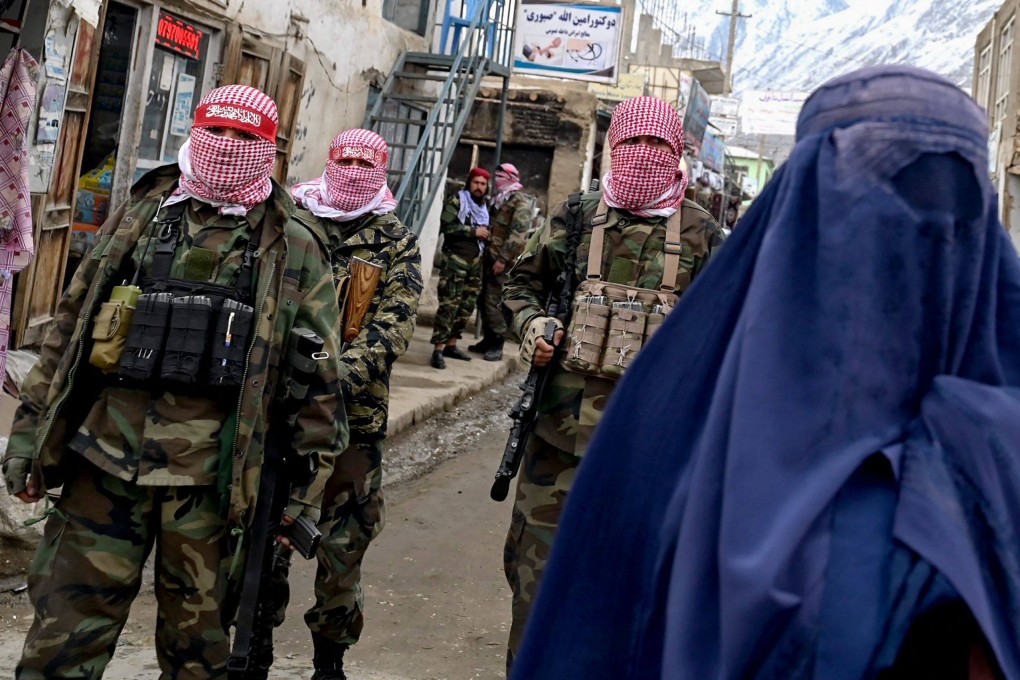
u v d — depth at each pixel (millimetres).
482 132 17828
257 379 2752
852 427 1270
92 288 2809
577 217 3602
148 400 2742
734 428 1274
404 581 5020
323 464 2939
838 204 1313
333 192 3906
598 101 18078
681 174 3543
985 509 1208
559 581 1471
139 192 2945
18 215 4781
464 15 14492
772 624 1198
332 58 10531
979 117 1343
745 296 1417
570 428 3352
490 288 11109
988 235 1327
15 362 6379
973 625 1190
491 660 4270
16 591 4270
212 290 2775
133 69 7625
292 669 3980
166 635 2842
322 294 2906
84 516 2752
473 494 6664
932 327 1299
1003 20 22312
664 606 1377
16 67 4727
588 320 3369
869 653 1172
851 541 1216
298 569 5055
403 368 9922
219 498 2779
